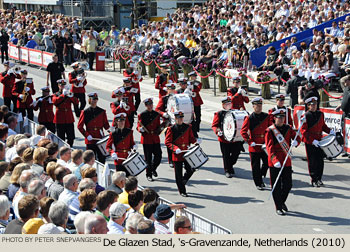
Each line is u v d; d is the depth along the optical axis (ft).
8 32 134.10
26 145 37.83
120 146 42.83
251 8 107.76
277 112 39.63
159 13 145.69
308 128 44.19
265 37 92.07
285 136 39.78
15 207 28.58
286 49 84.12
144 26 116.57
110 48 122.01
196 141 42.78
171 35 107.14
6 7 195.21
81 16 141.18
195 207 40.57
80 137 62.54
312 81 54.75
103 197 26.13
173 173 49.34
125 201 29.76
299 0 102.47
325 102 66.33
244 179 47.24
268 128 39.55
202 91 87.15
